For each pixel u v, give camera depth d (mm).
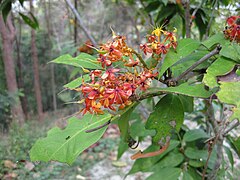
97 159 967
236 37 227
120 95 195
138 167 403
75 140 234
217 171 351
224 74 198
